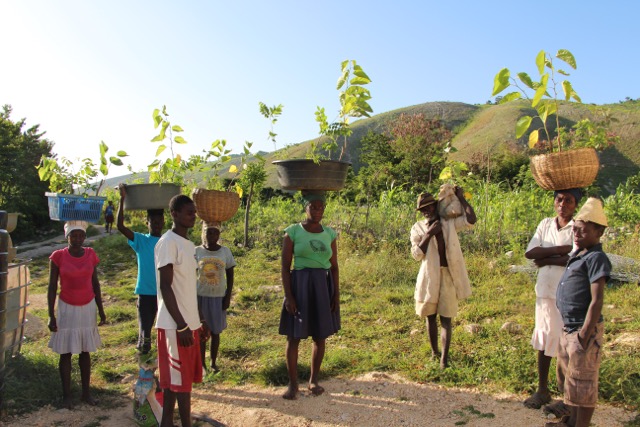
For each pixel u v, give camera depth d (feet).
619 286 27.22
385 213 47.14
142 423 14.70
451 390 16.55
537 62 14.03
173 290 13.32
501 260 34.60
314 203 16.71
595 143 16.74
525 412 14.71
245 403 16.37
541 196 42.14
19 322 18.60
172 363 13.19
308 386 17.10
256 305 29.53
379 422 14.60
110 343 23.77
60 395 16.97
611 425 13.57
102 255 53.16
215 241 19.16
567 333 13.01
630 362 16.31
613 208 43.14
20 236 98.37
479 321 23.58
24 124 114.42
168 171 18.40
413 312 25.81
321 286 16.62
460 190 18.21
